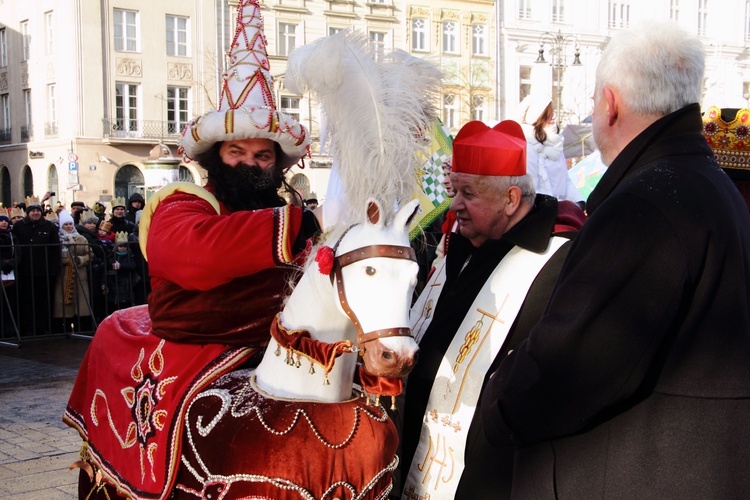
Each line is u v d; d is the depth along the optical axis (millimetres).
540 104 4934
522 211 2621
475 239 2717
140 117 29266
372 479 2252
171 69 29516
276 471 2158
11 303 9219
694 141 2023
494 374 2139
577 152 7766
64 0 28547
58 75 29562
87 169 28797
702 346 1854
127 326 2924
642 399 1900
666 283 1836
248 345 2537
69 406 3125
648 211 1872
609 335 1841
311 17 27531
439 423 2604
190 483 2334
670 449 1853
